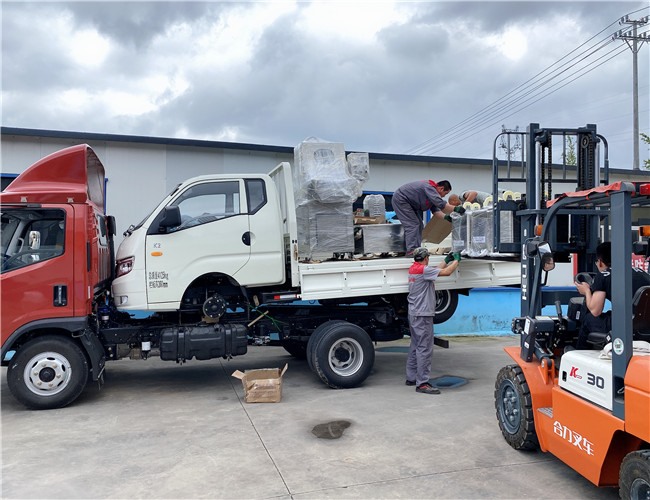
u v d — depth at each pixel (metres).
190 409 6.43
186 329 7.06
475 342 11.35
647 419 3.22
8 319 6.33
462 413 6.14
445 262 7.25
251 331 7.55
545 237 4.76
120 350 7.11
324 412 6.22
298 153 7.45
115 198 11.48
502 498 4.05
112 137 11.32
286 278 7.50
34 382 6.40
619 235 3.60
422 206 7.65
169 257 6.93
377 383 7.67
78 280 6.50
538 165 5.32
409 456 4.87
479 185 14.21
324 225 7.33
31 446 5.19
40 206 6.44
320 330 7.33
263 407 6.48
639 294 3.96
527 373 4.78
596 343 4.36
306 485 4.28
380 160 13.40
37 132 10.84
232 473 4.52
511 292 12.39
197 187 7.13
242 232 7.14
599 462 3.71
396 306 8.06
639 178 15.93
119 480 4.40
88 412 6.32
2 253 6.39
